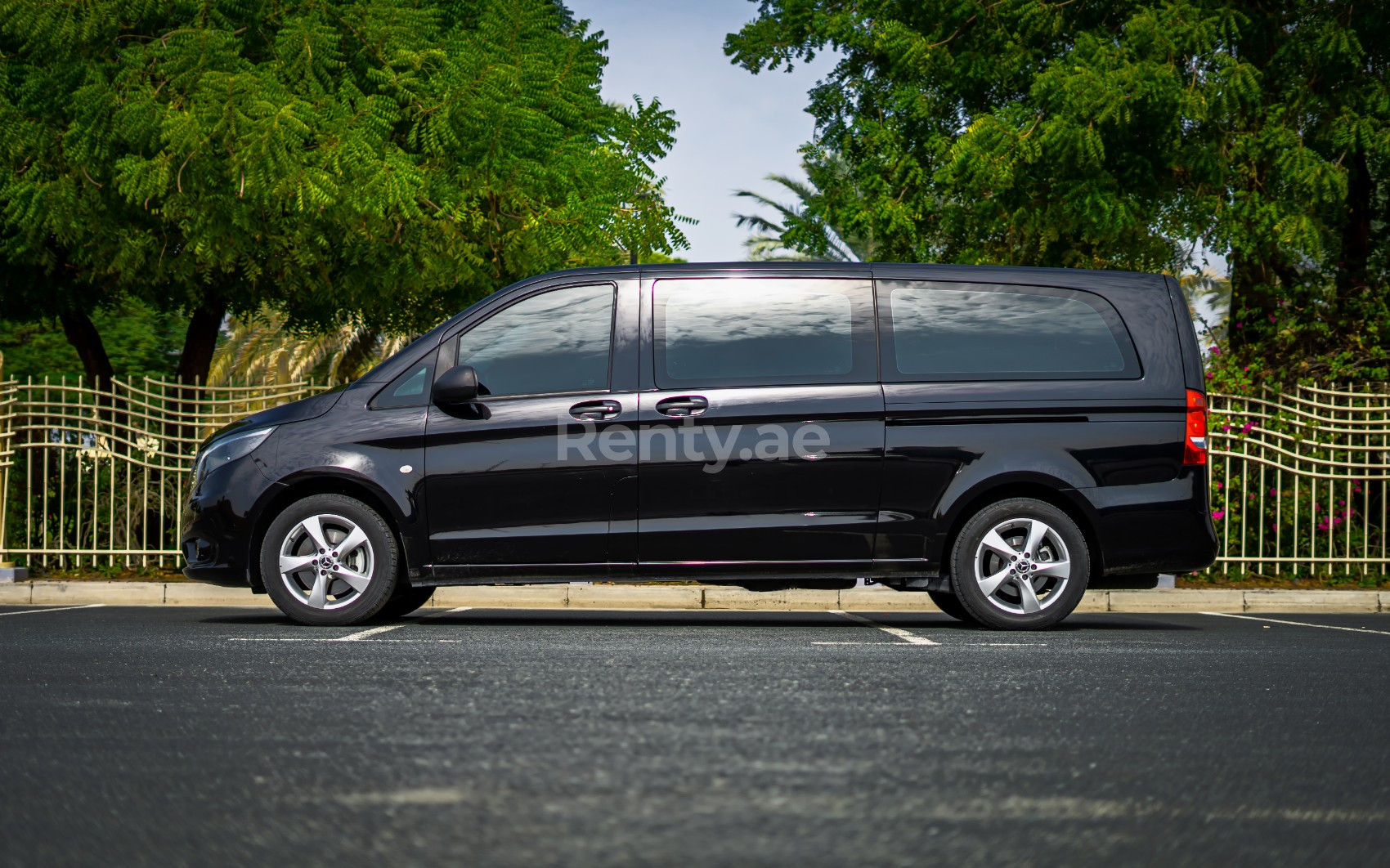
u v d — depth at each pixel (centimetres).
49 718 452
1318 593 1092
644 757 385
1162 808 334
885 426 784
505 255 1268
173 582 1090
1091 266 1566
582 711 462
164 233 1238
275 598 783
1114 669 599
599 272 808
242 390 1145
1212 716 475
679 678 545
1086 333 808
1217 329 1689
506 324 802
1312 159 1353
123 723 441
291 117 1062
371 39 1180
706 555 778
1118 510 789
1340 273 1655
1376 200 1708
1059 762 388
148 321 2623
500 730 427
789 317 798
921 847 294
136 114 1073
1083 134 1320
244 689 513
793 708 472
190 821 316
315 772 366
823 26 1552
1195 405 804
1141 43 1330
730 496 779
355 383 805
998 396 791
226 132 1069
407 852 288
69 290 1512
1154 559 793
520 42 1230
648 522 777
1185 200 1441
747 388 784
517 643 673
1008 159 1355
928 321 802
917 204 1547
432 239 1237
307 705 475
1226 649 689
